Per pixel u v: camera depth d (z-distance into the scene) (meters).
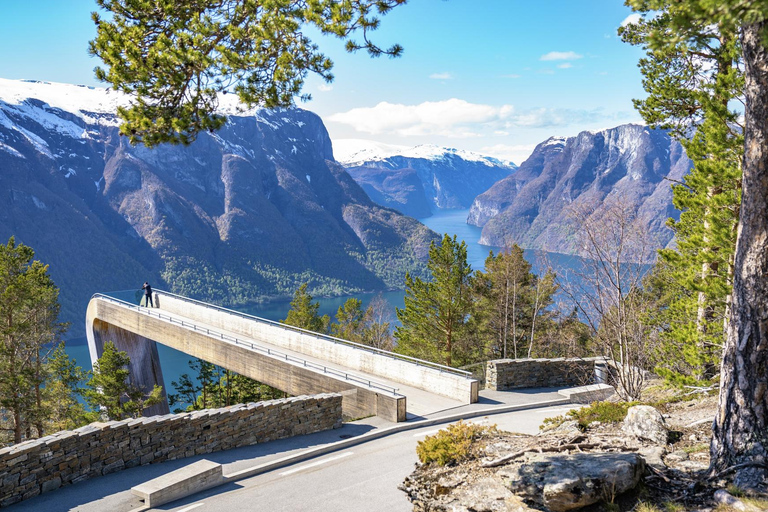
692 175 16.31
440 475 10.63
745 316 8.34
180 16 11.98
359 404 22.83
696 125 19.23
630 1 6.15
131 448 14.73
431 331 37.19
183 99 12.43
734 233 15.31
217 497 13.12
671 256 18.14
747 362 8.30
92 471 13.95
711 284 16.27
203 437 16.23
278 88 12.62
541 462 9.23
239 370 33.84
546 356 41.12
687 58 19.28
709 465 8.97
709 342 17.06
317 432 19.12
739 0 5.20
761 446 8.10
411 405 22.58
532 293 43.47
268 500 12.91
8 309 37.53
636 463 8.73
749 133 8.34
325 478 14.40
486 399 23.52
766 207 8.15
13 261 38.78
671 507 7.80
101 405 41.38
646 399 20.55
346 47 12.43
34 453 12.82
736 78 14.96
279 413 18.12
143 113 11.95
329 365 30.50
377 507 12.30
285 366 29.72
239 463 15.42
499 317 42.34
